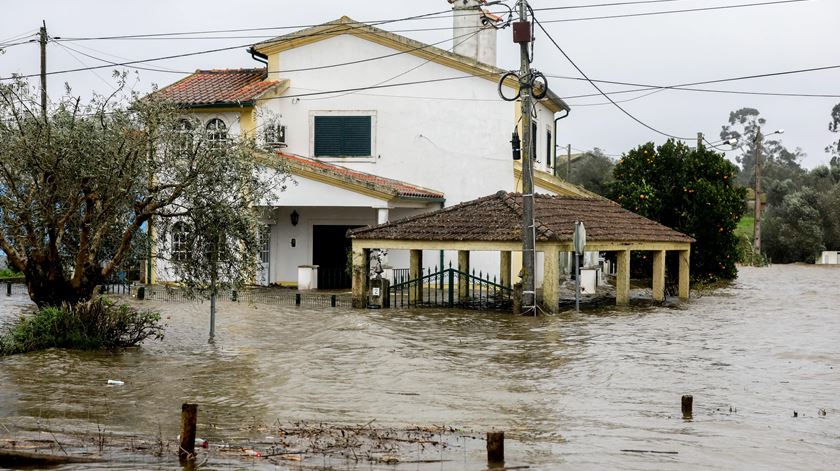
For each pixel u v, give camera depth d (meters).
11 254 18.59
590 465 10.20
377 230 26.94
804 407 13.41
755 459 10.52
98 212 18.69
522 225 25.12
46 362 16.61
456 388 14.80
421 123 34.75
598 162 74.25
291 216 34.72
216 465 10.16
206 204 19.00
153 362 17.12
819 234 67.94
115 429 11.88
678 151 39.56
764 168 95.31
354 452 10.73
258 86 34.41
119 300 27.17
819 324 23.86
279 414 12.94
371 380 15.50
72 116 17.86
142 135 18.31
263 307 26.52
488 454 10.20
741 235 69.81
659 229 31.09
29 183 18.00
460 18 37.16
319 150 35.25
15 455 10.41
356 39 35.03
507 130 34.25
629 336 20.97
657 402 13.73
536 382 15.32
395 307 26.95
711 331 22.09
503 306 27.14
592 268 34.66
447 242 25.78
